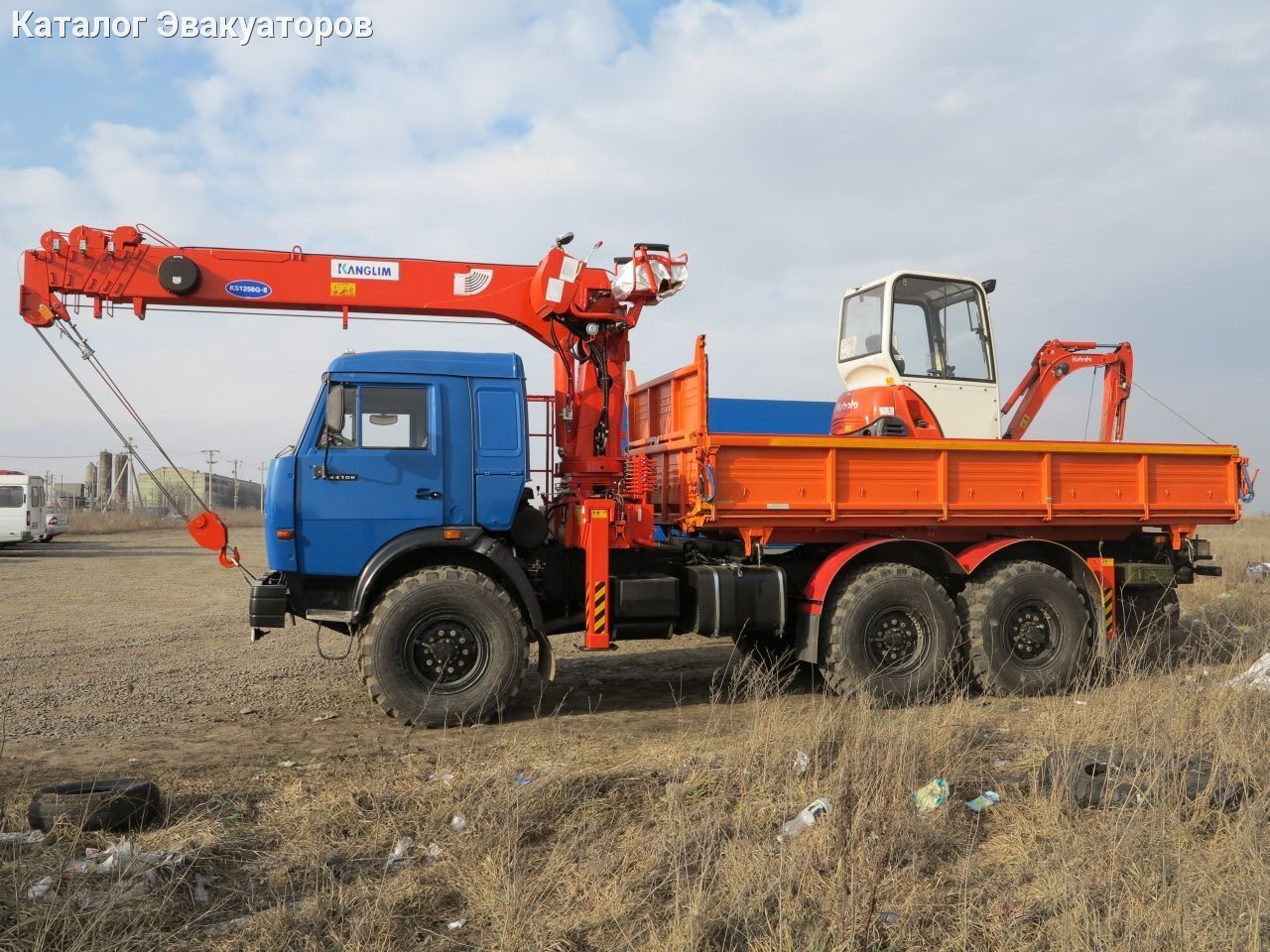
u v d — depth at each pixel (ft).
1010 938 10.69
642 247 25.08
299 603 22.61
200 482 219.82
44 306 23.36
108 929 10.85
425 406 22.91
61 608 46.42
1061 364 31.12
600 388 25.71
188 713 23.56
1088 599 26.08
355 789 15.98
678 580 23.82
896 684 23.61
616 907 11.33
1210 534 96.02
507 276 25.82
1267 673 20.84
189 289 23.95
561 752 18.83
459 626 22.07
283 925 10.92
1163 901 11.12
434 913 11.58
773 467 24.06
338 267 24.91
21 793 16.46
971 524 25.68
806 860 12.23
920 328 28.71
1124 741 16.42
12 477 90.43
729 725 21.76
